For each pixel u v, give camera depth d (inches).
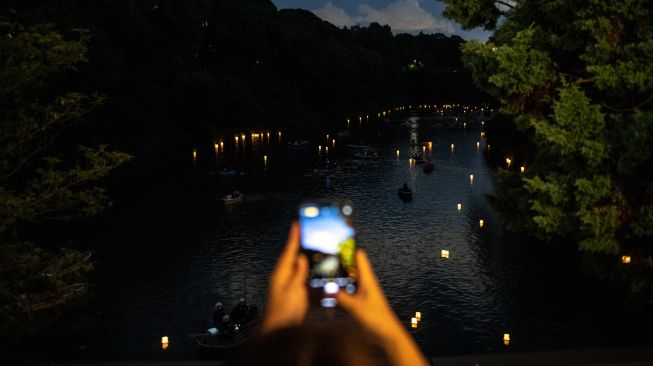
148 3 3127.5
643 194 440.8
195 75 3432.6
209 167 2901.1
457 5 517.7
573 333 1141.7
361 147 3599.9
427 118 5629.9
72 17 2066.9
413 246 1678.2
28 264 411.8
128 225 1916.8
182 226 1904.5
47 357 1049.5
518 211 540.7
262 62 4845.0
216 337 1091.9
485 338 1134.4
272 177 2677.2
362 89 5585.6
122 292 1370.6
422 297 1326.3
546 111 499.5
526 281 1396.4
